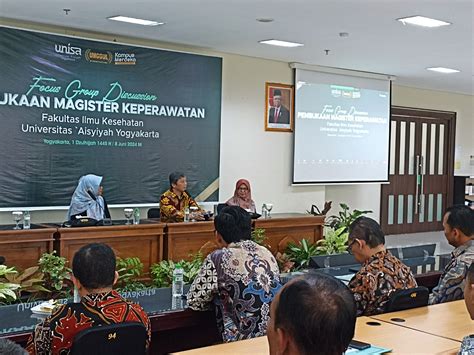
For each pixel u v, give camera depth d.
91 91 7.08
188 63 7.84
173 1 5.58
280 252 7.27
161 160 7.68
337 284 1.47
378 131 10.11
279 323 1.44
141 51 7.44
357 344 2.38
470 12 5.67
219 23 6.46
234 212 3.20
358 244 3.22
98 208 6.41
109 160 7.25
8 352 1.41
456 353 2.31
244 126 8.56
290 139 9.08
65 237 5.64
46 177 6.80
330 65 9.17
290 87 9.00
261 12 5.91
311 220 7.61
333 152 9.53
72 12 6.14
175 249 6.36
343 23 6.29
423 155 11.88
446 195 12.38
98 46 7.11
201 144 8.04
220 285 3.04
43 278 5.19
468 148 12.69
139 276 5.92
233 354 2.28
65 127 6.91
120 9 5.96
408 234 11.70
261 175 8.78
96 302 2.46
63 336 2.38
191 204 6.84
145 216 7.66
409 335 2.58
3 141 6.50
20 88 6.59
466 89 11.70
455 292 3.46
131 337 2.44
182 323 3.10
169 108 7.71
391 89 10.50
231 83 8.41
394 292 3.04
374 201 11.02
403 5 5.49
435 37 6.86
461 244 3.59
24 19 6.52
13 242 5.41
